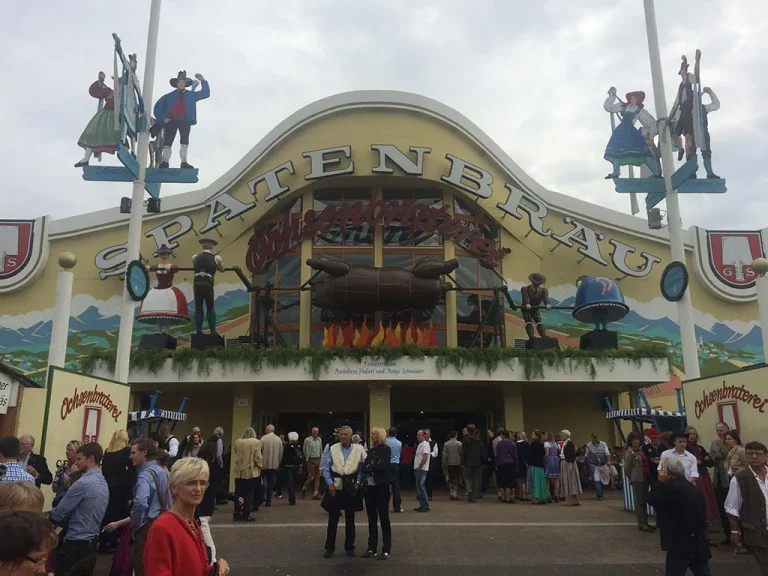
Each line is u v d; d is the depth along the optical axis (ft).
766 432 35.32
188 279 85.05
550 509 46.65
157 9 56.80
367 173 80.43
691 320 50.55
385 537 29.76
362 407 77.00
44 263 86.79
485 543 33.06
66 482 25.05
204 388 70.69
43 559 8.86
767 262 39.63
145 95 54.95
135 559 18.65
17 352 84.43
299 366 64.34
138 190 53.62
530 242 86.53
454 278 80.64
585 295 74.64
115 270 86.02
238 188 85.87
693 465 31.40
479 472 52.54
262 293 81.51
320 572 27.66
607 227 88.84
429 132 82.43
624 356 66.54
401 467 62.49
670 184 53.93
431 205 83.76
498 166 85.56
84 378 34.71
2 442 19.12
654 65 55.93
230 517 41.50
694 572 20.61
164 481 19.85
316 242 80.89
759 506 21.67
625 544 33.09
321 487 54.19
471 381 65.92
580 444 77.05
